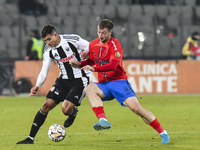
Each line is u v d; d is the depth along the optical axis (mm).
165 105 39812
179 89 52562
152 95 51375
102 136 21984
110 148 17953
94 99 17891
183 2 70562
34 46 56594
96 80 50594
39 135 22578
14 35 67688
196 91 52562
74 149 17781
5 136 22266
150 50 67188
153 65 52219
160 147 17984
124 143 19422
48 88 51625
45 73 20453
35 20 68812
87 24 69062
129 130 24250
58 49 20469
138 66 52031
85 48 20641
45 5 70375
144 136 21766
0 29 67750
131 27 68375
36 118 19594
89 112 35031
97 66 17859
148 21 69438
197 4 70875
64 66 20844
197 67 52469
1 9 69875
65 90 21000
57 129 18875
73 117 22250
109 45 18266
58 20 69000
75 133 23219
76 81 20891
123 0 71438
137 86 52094
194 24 69625
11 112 35312
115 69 17656
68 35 20750
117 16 69875
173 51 67188
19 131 24344
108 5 70875
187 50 59062
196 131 23469
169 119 29484
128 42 63625
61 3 71000
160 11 69938
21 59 54188
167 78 52344
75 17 69375
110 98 19016
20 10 68812
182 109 36281
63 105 20547
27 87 52219
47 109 19984
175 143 19078
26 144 19312
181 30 64812
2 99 48500
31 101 45750
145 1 70688
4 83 53125
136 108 17953
